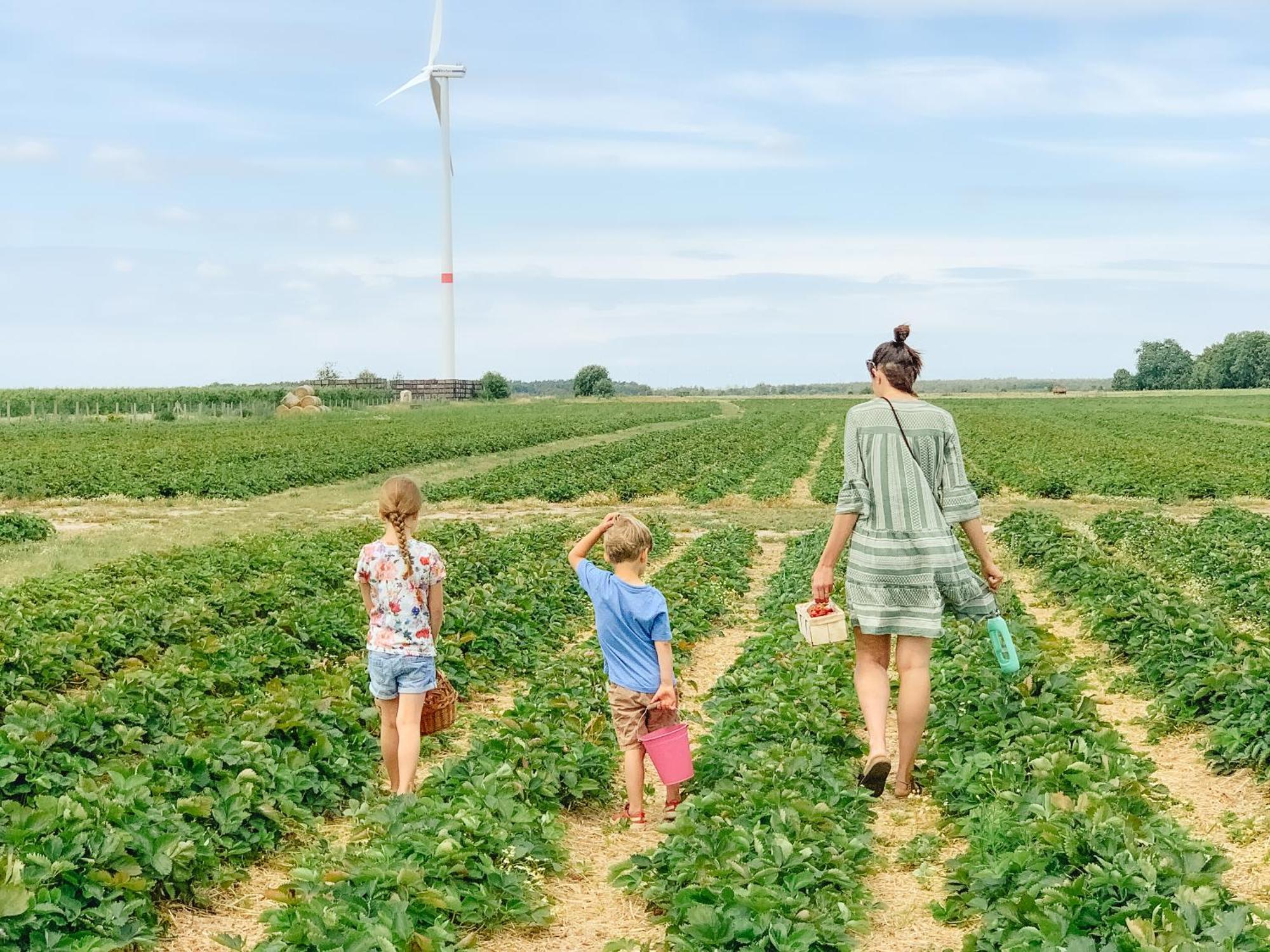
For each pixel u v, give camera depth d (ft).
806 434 187.62
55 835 19.04
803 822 21.63
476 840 20.56
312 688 29.91
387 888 18.42
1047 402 349.41
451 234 358.02
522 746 25.48
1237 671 29.04
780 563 65.16
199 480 97.81
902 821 23.94
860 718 31.01
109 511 88.28
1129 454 127.13
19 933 16.79
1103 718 32.17
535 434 175.22
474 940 17.78
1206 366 592.60
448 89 316.81
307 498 96.99
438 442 146.82
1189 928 15.67
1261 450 132.87
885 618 24.62
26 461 109.60
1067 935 16.17
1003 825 20.74
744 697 31.89
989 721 27.32
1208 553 53.78
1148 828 19.26
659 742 24.08
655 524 77.77
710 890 18.16
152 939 18.29
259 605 43.80
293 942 16.88
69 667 34.32
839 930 17.58
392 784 25.55
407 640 24.41
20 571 58.90
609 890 21.18
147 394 266.36
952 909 19.12
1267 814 23.38
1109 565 50.03
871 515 24.99
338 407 309.22
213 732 27.48
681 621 43.65
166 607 41.50
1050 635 36.70
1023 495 97.96
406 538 24.61
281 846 23.09
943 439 24.85
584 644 40.42
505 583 48.49
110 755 26.37
